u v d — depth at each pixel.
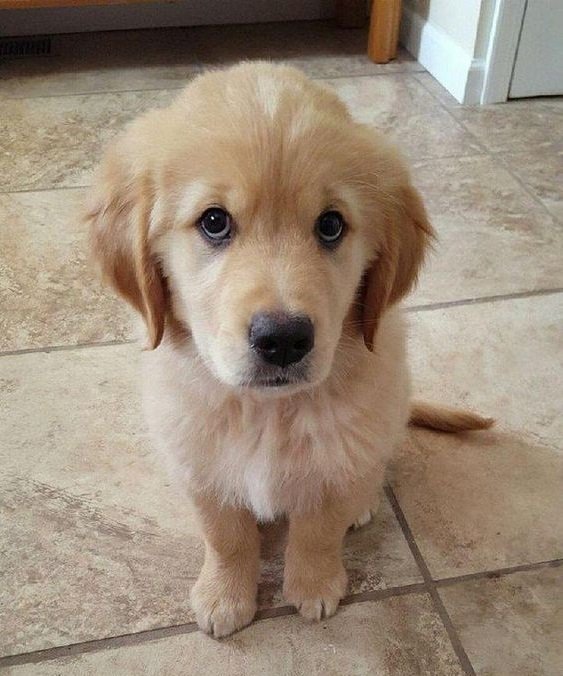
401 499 0.46
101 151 0.79
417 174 0.75
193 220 0.31
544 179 0.74
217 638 0.39
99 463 0.48
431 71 0.95
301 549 0.40
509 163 0.77
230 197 0.30
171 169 0.31
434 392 0.53
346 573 0.42
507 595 0.41
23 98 0.89
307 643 0.39
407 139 0.81
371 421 0.36
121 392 0.52
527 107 0.88
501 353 0.55
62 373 0.53
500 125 0.84
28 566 0.42
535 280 0.62
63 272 0.62
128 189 0.33
